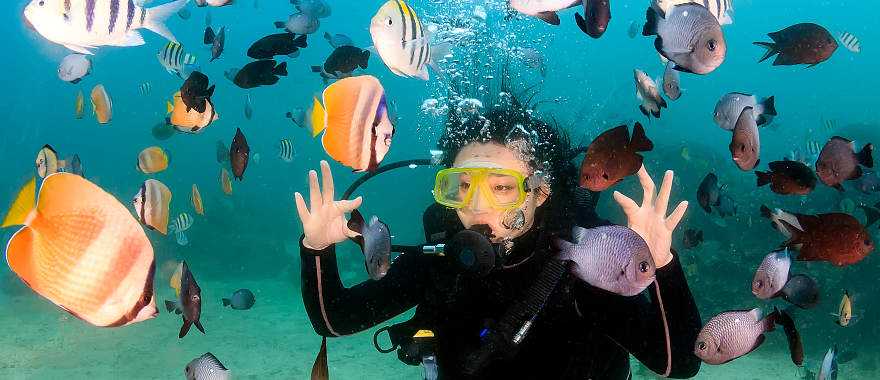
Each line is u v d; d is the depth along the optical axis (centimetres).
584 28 236
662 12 257
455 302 279
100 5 280
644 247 188
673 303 238
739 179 1520
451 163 294
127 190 2350
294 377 807
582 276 198
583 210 317
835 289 921
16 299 1179
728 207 518
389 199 2684
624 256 189
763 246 1123
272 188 2883
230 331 1025
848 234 286
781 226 304
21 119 6169
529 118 296
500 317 269
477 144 283
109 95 636
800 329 918
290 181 3081
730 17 303
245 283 1487
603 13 233
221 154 743
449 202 276
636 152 225
